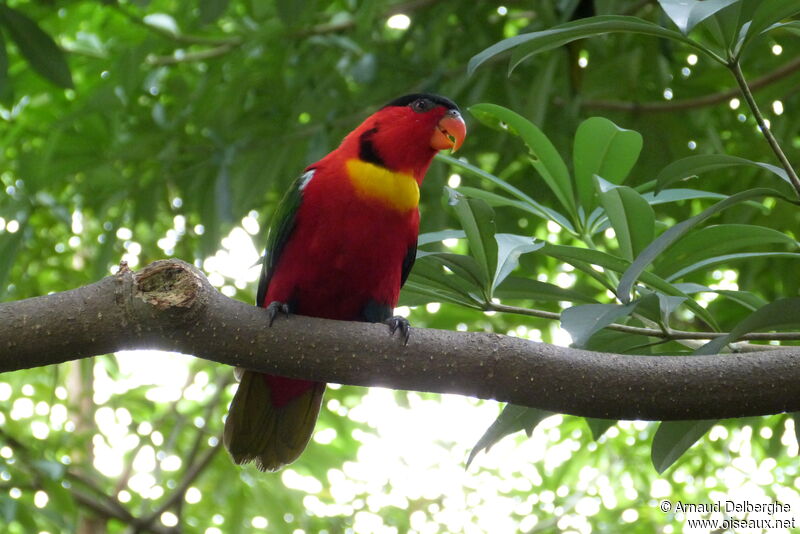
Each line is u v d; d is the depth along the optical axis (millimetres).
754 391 5051
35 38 8992
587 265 6121
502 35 12172
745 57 11930
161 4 13141
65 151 12086
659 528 14711
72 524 11508
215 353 5250
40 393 14641
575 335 5129
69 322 4891
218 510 15109
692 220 4863
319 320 5426
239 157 12180
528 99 10781
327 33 12031
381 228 7137
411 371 5312
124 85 11062
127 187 12383
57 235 15070
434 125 7711
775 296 12945
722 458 14953
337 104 12102
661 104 11922
